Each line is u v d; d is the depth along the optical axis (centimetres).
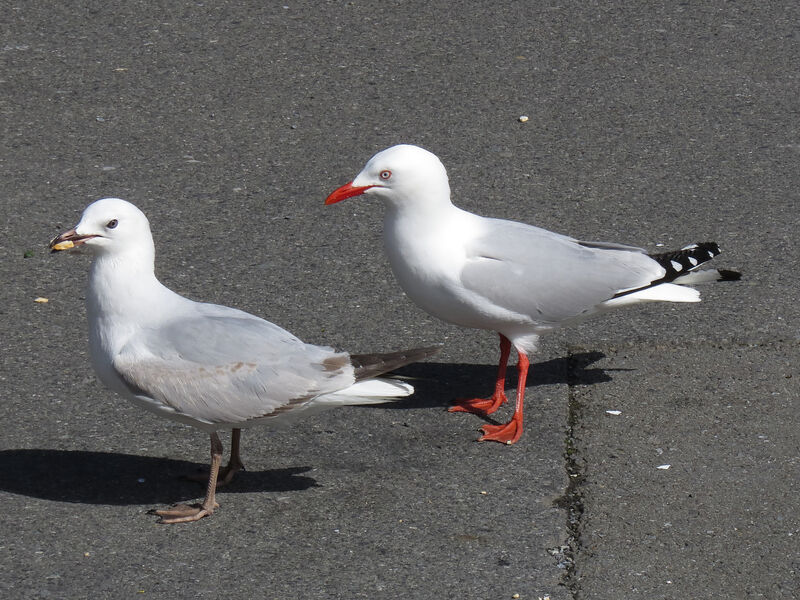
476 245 888
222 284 1078
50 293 1058
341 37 1611
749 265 1108
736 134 1376
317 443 862
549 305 891
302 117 1412
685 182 1273
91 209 770
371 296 1067
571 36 1620
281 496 795
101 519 766
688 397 912
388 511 778
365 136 1371
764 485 803
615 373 950
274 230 1178
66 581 702
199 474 819
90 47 1566
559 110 1432
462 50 1580
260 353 771
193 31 1619
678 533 753
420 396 932
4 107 1412
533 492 799
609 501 787
